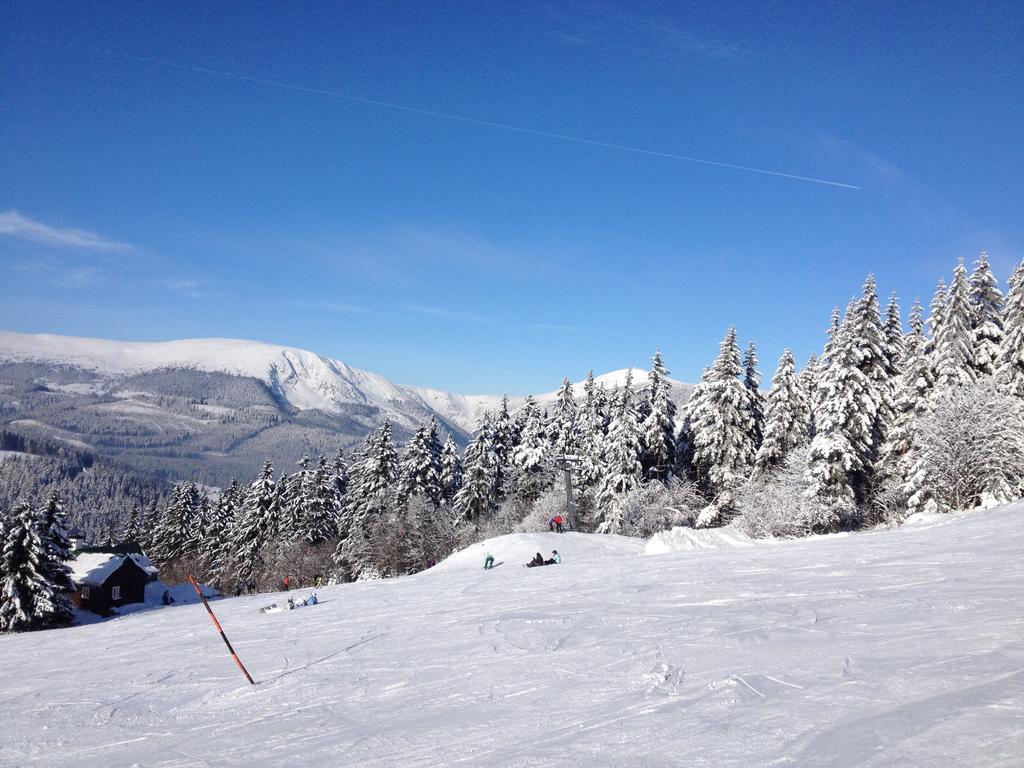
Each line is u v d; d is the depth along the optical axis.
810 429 55.25
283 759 7.21
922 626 9.19
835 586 13.61
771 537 39.75
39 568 42.75
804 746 5.43
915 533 23.36
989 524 21.62
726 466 48.69
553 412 75.56
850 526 44.19
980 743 4.98
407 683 10.02
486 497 62.88
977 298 45.16
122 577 62.94
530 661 10.31
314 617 19.58
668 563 23.05
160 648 17.05
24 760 8.55
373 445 69.62
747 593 14.09
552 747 6.36
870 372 43.59
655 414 55.09
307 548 69.19
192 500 96.56
